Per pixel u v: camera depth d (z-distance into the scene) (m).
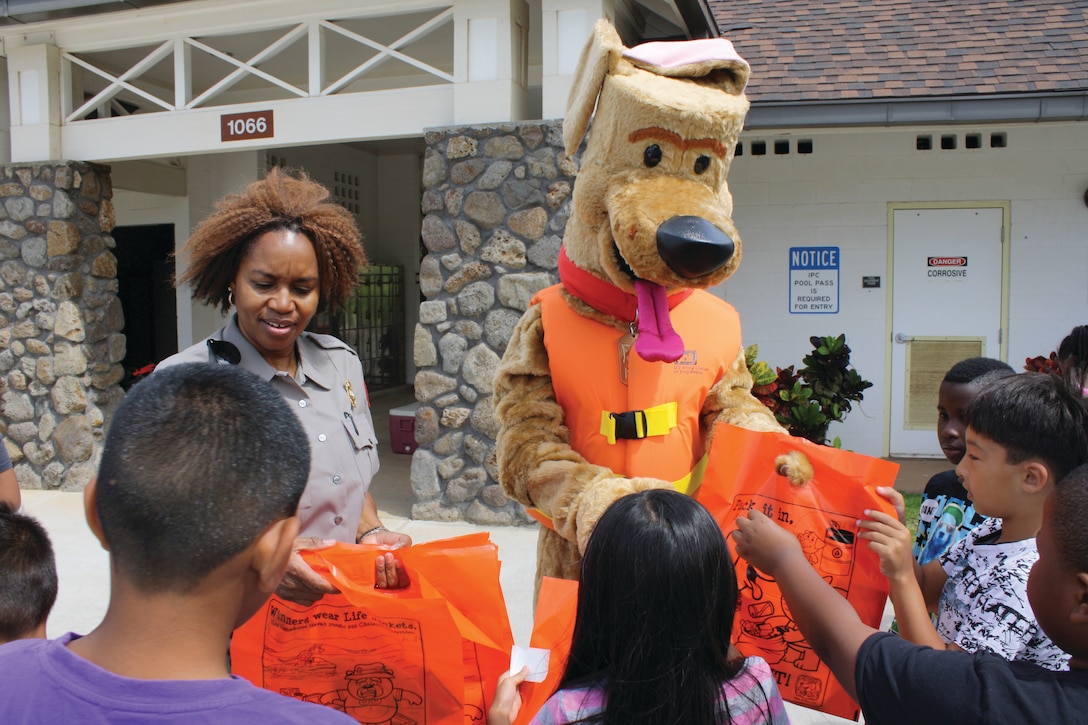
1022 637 1.91
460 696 1.87
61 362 6.91
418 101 6.06
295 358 2.44
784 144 8.02
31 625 2.08
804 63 7.74
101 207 7.18
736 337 2.61
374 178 13.63
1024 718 1.34
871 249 7.96
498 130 5.72
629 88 2.30
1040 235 7.71
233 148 6.52
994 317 7.85
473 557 1.94
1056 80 6.87
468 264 5.82
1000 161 7.71
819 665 2.11
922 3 8.62
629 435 2.36
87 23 6.71
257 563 1.20
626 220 2.18
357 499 2.40
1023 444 1.85
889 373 8.02
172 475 1.13
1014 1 8.38
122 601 1.15
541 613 1.92
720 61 2.42
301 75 9.40
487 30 5.80
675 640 1.50
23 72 6.91
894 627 2.50
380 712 1.93
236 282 2.31
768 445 2.16
